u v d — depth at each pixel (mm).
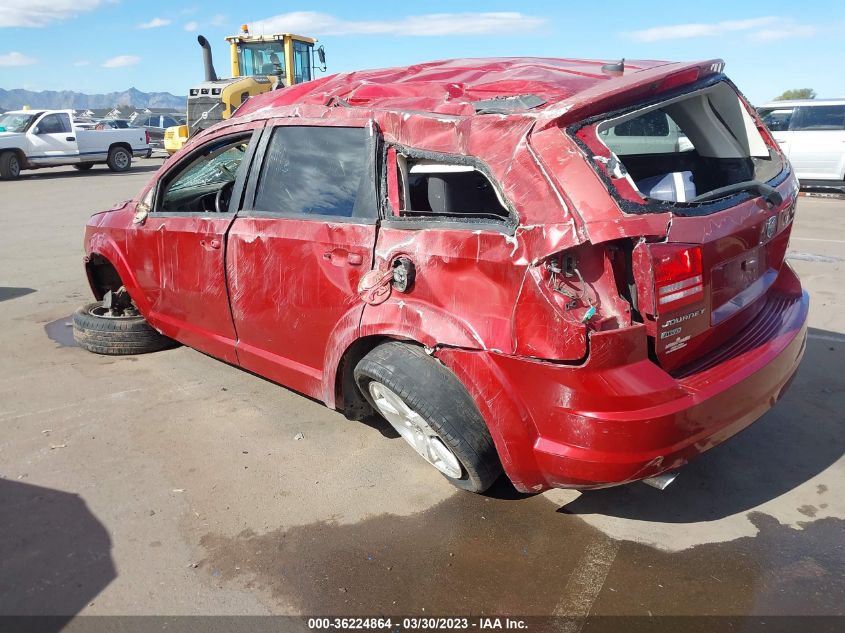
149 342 4871
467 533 2840
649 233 2264
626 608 2410
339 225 3051
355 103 3254
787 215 3027
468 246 2539
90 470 3359
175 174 4207
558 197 2324
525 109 2549
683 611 2391
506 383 2471
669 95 2717
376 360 2855
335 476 3281
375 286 2865
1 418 3914
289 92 3854
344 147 3152
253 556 2729
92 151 21078
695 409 2373
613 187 2299
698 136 3512
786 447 3447
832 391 4031
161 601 2500
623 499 3057
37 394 4234
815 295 5969
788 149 12898
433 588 2533
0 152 18766
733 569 2590
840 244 8297
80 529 2910
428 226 2732
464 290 2568
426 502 3059
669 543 2750
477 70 3398
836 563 2605
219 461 3426
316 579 2596
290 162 3402
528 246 2354
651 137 3980
